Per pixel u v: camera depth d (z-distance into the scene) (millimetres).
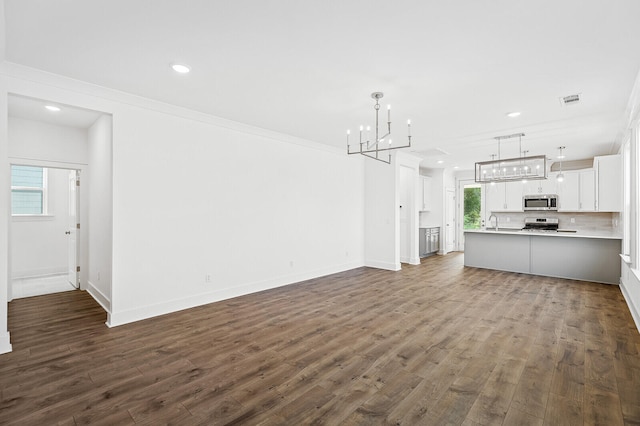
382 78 3074
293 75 3014
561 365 2529
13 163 4266
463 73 2953
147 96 3557
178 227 3965
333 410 1971
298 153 5578
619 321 3521
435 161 7910
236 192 4602
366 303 4250
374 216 7004
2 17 2066
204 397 2109
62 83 3057
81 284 4887
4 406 2006
